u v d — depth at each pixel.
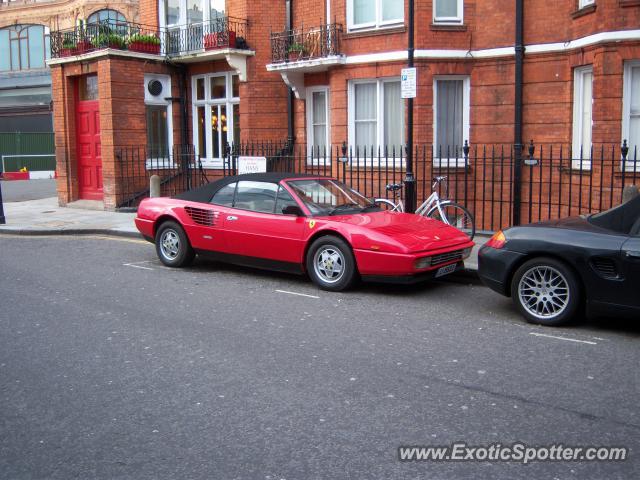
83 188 18.38
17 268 10.12
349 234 8.21
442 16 13.77
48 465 3.90
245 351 5.99
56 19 38.94
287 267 8.89
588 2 12.16
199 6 17.83
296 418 4.51
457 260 8.54
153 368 5.55
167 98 18.11
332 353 5.93
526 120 13.33
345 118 15.03
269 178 9.33
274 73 17.05
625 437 4.21
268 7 16.92
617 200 11.62
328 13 15.45
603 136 11.66
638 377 5.29
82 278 9.35
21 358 5.85
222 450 4.05
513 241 6.99
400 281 7.99
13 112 40.72
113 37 16.69
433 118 13.93
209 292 8.45
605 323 6.93
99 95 16.94
